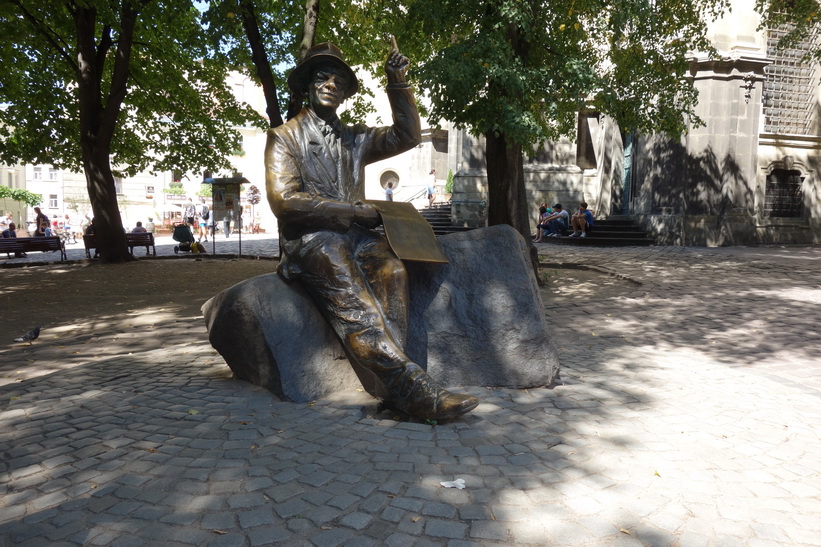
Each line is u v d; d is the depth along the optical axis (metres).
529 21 8.65
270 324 4.05
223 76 17.34
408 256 4.09
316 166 4.29
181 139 18.80
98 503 2.62
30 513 2.55
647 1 9.48
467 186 24.38
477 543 2.30
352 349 3.89
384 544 2.30
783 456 3.14
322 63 4.37
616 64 11.20
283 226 4.27
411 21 9.89
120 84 16.08
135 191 49.97
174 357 5.54
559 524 2.43
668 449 3.20
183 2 11.57
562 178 24.38
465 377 4.36
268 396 4.10
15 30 14.16
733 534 2.38
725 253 16.89
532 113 9.67
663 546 2.29
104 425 3.57
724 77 19.64
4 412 3.84
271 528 2.41
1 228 31.83
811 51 19.31
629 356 5.52
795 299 9.20
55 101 16.53
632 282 11.45
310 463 3.00
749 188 20.23
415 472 2.89
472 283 4.41
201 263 16.88
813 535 2.38
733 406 3.97
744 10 19.39
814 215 21.58
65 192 50.25
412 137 4.51
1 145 17.03
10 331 7.80
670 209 20.55
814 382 4.86
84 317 8.80
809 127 21.31
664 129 11.05
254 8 11.39
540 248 19.17
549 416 3.71
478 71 8.27
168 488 2.75
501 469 2.93
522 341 4.34
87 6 12.37
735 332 6.87
